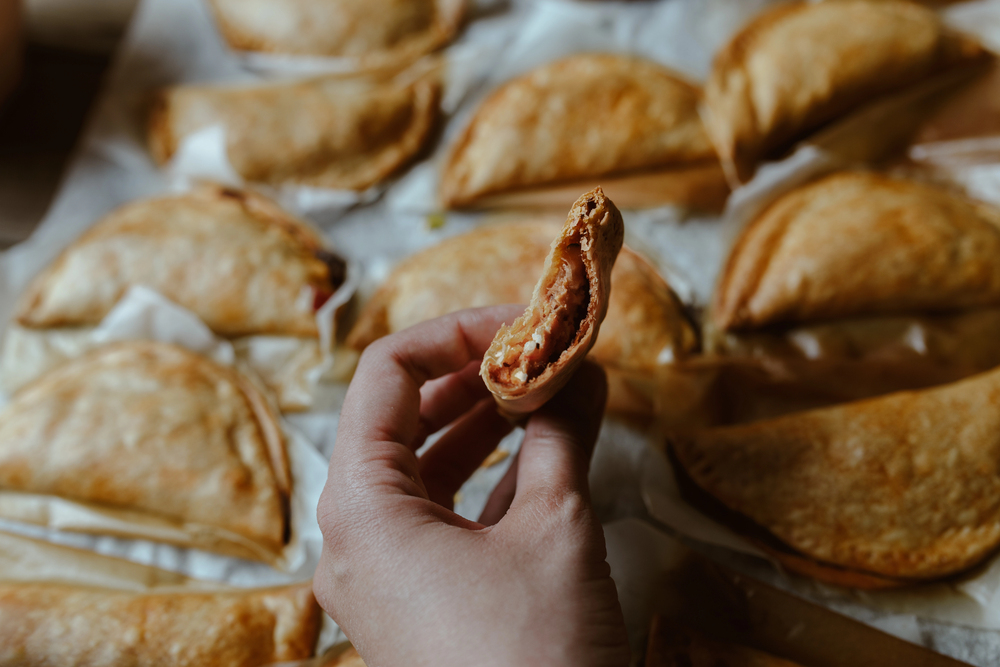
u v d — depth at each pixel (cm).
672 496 40
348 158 48
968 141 47
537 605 30
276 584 40
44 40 54
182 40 52
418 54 51
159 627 38
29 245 46
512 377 32
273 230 46
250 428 42
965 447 39
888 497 39
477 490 41
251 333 45
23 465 41
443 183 48
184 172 48
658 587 39
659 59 50
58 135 51
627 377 42
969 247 43
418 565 31
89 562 40
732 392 42
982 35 49
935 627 38
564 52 51
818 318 44
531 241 45
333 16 51
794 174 47
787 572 39
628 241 46
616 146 47
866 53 48
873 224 44
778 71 48
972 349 43
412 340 35
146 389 42
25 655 37
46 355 45
